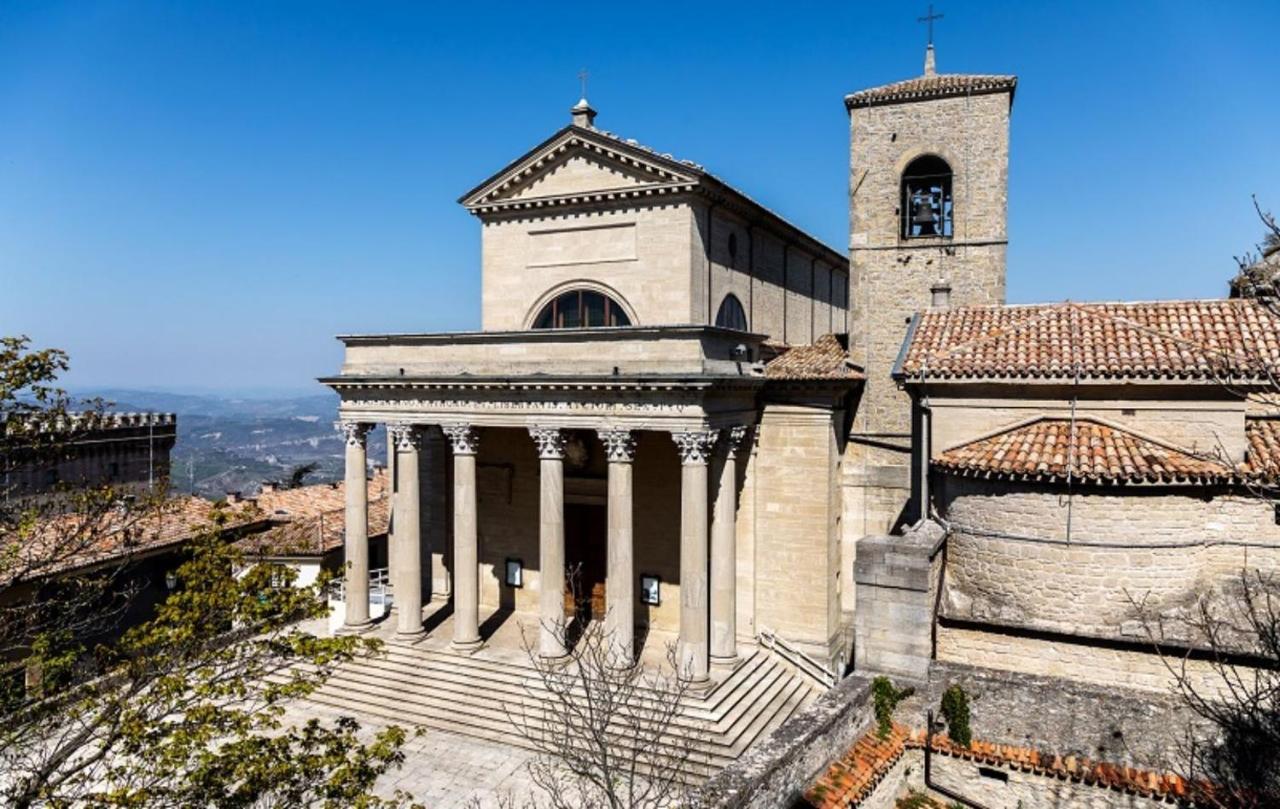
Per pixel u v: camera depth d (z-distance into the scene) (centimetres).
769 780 1520
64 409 1897
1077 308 2528
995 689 1889
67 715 1962
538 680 2842
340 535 4362
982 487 2148
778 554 3253
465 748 2609
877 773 1766
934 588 2092
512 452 3625
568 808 1859
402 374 3147
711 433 2752
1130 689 1819
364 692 2952
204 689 1596
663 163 3203
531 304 3566
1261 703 1734
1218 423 2083
